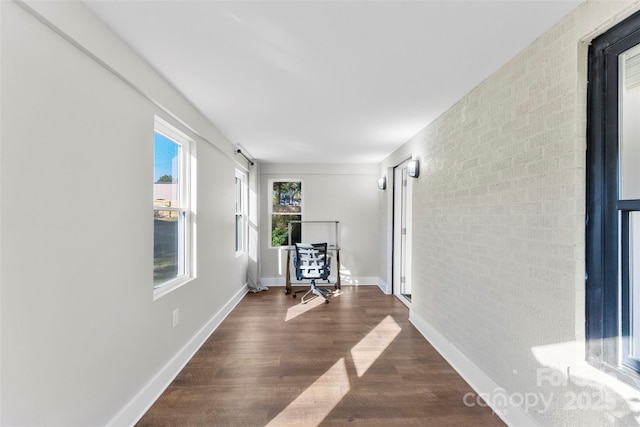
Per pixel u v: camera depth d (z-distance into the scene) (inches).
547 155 58.9
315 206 211.2
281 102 97.7
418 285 126.7
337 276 200.4
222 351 104.6
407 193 181.2
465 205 89.6
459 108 94.0
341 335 119.5
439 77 79.5
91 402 55.9
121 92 65.1
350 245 212.1
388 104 98.7
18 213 42.7
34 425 45.0
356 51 67.3
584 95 52.6
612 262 49.8
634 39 46.3
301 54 68.7
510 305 68.9
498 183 74.0
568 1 50.9
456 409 73.5
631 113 48.1
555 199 56.9
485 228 79.3
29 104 44.2
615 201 49.4
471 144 86.8
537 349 60.9
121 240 65.2
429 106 100.0
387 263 187.5
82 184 54.1
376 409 73.2
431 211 114.9
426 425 67.7
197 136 108.1
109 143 61.3
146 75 72.5
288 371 91.0
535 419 61.3
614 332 49.6
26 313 43.9
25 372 43.8
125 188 66.6
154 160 82.6
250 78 80.7
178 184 103.3
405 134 135.0
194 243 106.7
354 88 86.5
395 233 184.7
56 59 48.5
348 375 88.7
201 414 71.2
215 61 72.0
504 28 58.6
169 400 76.6
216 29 59.4
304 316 143.0
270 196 209.9
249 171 196.1
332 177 211.8
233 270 159.0
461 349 90.7
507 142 70.9
